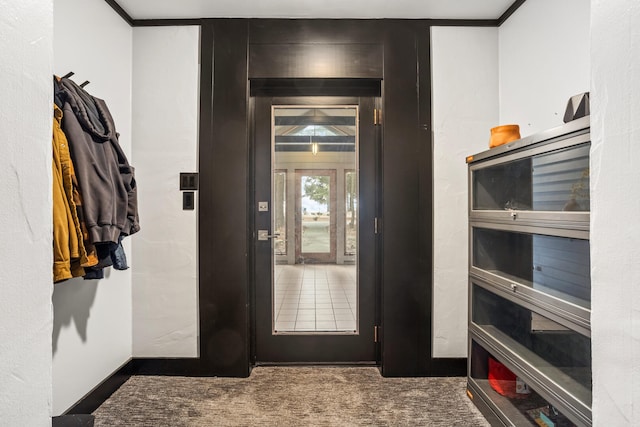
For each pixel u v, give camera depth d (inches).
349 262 98.3
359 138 97.4
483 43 92.5
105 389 78.6
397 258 91.4
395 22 92.0
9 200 18.4
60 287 66.5
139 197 91.2
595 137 26.3
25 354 19.1
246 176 91.2
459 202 92.0
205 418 71.7
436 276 91.7
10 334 18.3
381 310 93.0
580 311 46.4
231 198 91.2
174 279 91.2
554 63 73.1
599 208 25.9
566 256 52.0
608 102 25.1
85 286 73.5
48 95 21.1
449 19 92.3
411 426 69.1
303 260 98.4
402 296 91.2
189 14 89.2
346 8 87.1
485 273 71.7
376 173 97.1
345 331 97.6
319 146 98.3
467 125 92.1
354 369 94.4
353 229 98.4
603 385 25.3
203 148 91.0
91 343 75.2
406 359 90.6
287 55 91.3
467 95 92.4
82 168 56.4
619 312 24.1
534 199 59.1
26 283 19.3
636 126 23.1
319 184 98.5
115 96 84.2
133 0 83.2
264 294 97.3
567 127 48.1
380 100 95.2
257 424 69.7
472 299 77.6
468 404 77.0
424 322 91.0
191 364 90.5
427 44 92.0
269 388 84.0
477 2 85.3
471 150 92.1
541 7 76.6
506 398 69.7
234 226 91.1
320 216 98.5
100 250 62.6
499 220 66.1
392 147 91.5
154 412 73.9
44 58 20.8
